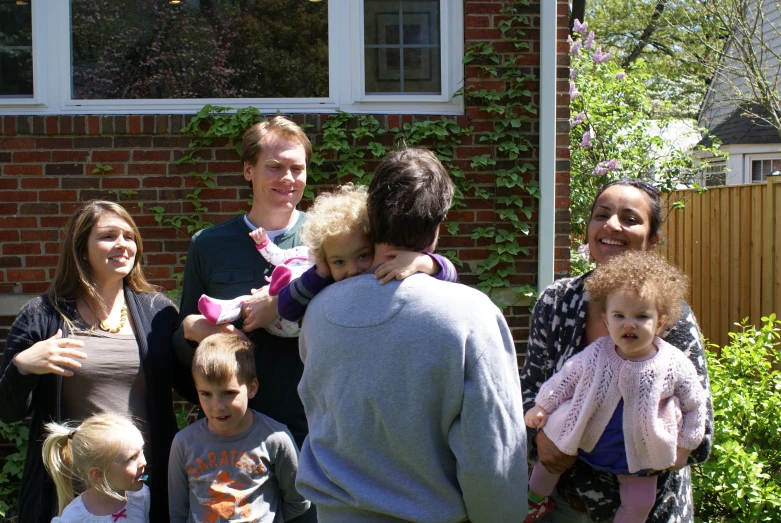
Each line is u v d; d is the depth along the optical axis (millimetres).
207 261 2814
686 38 17547
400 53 4664
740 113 14391
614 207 2500
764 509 3723
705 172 10320
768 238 6801
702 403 2135
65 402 2668
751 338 4785
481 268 4625
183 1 4617
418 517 1713
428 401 1709
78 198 4492
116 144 4504
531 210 4637
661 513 2215
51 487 2678
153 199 4531
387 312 1751
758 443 4230
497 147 4629
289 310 2047
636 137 7621
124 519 2551
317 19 4641
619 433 2152
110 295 2834
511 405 1742
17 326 2715
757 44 12578
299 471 1904
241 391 2539
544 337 2480
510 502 1742
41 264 4477
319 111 4645
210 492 2523
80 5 4566
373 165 4633
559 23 4637
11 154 4461
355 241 1950
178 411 4543
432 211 1828
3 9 4531
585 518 2305
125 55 4598
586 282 2318
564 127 4664
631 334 2105
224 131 4449
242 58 4645
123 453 2506
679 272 2217
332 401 1783
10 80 4555
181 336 2773
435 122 4555
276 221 2869
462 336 1705
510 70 4598
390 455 1756
